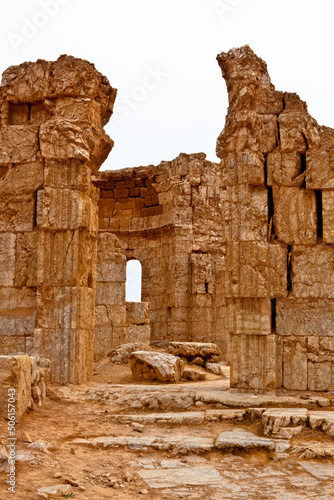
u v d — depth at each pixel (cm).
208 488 655
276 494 637
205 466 737
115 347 1773
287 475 708
